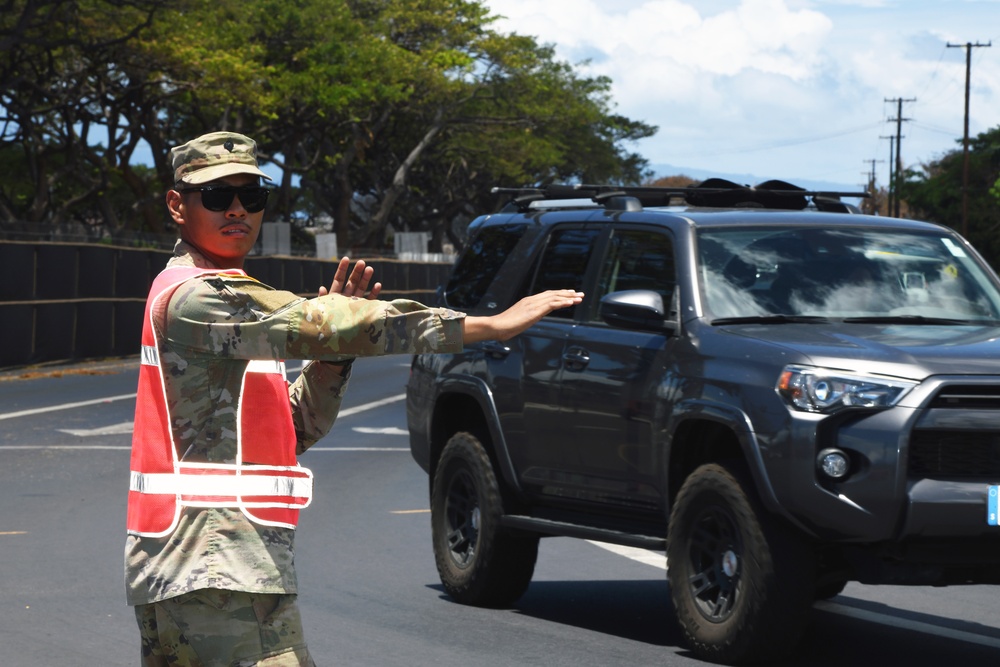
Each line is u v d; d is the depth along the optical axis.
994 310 9.37
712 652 8.40
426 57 81.06
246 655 4.19
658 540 8.91
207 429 4.24
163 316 4.20
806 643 9.26
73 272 37.50
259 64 62.84
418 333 3.97
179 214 4.53
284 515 4.30
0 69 57.59
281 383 4.38
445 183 104.94
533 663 8.48
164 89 64.12
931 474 7.80
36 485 16.89
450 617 9.95
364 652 8.77
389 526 14.27
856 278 9.30
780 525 8.11
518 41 87.94
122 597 10.39
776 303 9.09
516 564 10.29
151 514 4.22
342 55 70.44
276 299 4.14
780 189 11.17
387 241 120.38
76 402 27.28
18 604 10.11
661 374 9.02
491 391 10.52
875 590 11.52
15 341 34.91
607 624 9.78
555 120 94.88
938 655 8.96
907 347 8.12
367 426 25.19
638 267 9.73
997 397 7.83
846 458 7.84
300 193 99.00
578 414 9.70
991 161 108.88
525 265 10.86
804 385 7.98
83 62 60.00
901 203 150.25
